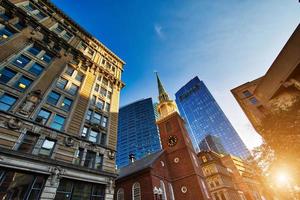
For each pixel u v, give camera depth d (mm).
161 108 52750
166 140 42250
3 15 22641
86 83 27656
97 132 23469
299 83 20922
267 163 21062
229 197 46281
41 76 21281
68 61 27344
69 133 19484
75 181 16875
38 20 27219
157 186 29609
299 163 15711
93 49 35750
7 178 12938
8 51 19516
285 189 20141
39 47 24219
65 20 33656
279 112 17344
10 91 17078
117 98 31953
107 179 19469
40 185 14414
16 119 15711
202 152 59750
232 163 72250
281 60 23047
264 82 26281
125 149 142625
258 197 62344
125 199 30312
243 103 44000
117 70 38188
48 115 19078
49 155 16469
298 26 20797
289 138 15906
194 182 31672
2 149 13117
